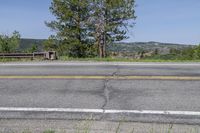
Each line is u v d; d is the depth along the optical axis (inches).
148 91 311.1
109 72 436.1
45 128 209.3
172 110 247.1
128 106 259.0
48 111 247.9
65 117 232.7
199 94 296.0
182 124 216.1
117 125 214.2
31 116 236.7
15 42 1545.3
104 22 1440.7
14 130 206.2
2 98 289.7
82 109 251.6
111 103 268.2
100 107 256.5
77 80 373.4
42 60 717.9
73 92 310.5
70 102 272.7
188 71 442.0
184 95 293.0
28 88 331.3
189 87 326.3
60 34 1529.3
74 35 1523.1
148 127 210.1
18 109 254.4
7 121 226.2
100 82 359.3
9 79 386.9
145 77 389.1
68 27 1547.7
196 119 226.2
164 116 233.0
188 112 241.9
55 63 584.1
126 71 445.4
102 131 202.5
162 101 273.1
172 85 337.4
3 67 522.6
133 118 229.0
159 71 443.2
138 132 200.5
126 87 330.6
